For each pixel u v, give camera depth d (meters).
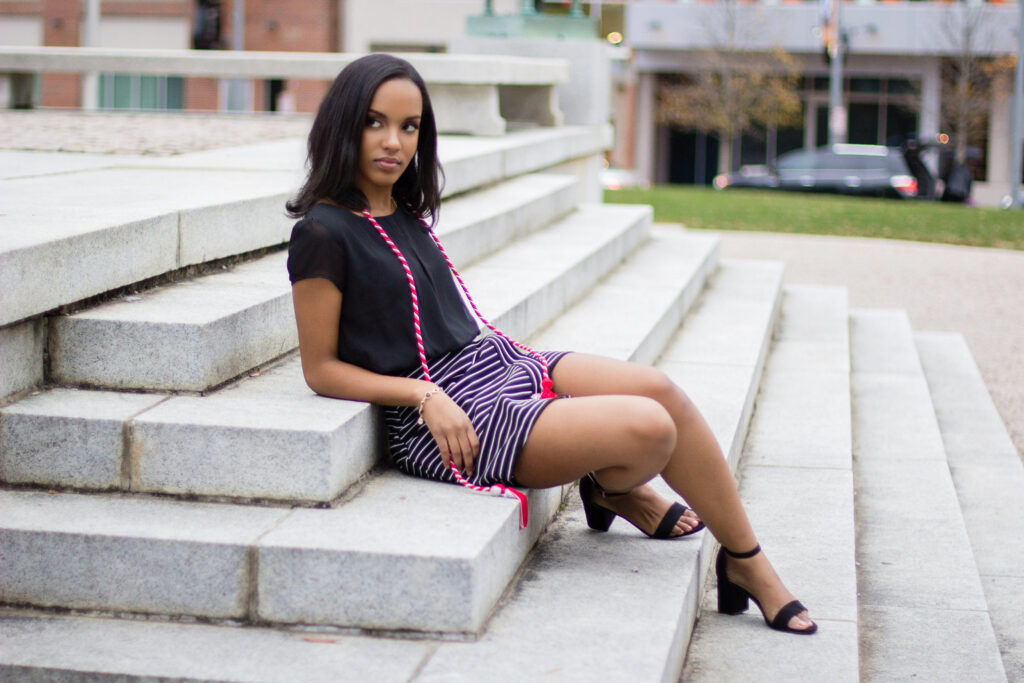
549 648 2.61
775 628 3.24
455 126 8.58
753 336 6.16
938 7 28.83
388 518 2.81
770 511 4.27
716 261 8.36
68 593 2.74
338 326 3.03
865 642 3.49
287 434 2.84
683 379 5.20
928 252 12.00
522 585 2.98
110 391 3.14
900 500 4.77
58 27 27.11
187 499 2.91
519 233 6.53
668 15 30.64
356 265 2.97
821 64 30.81
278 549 2.64
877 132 30.98
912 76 30.09
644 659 2.56
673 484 3.14
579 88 10.38
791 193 23.08
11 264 2.88
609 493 3.31
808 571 3.71
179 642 2.61
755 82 29.69
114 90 26.73
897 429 5.79
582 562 3.17
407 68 3.02
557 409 2.91
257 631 2.67
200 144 7.45
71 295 3.15
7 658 2.51
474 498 2.96
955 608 3.74
